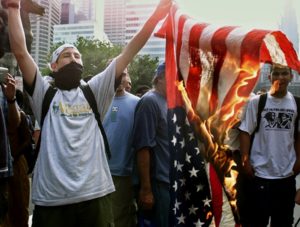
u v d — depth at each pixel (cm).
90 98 294
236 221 290
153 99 368
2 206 282
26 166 407
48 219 269
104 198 283
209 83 276
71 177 269
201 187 289
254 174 412
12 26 288
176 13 303
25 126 391
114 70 300
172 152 299
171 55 310
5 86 344
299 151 412
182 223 289
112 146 415
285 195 406
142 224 367
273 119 408
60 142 274
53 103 285
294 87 455
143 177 359
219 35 264
